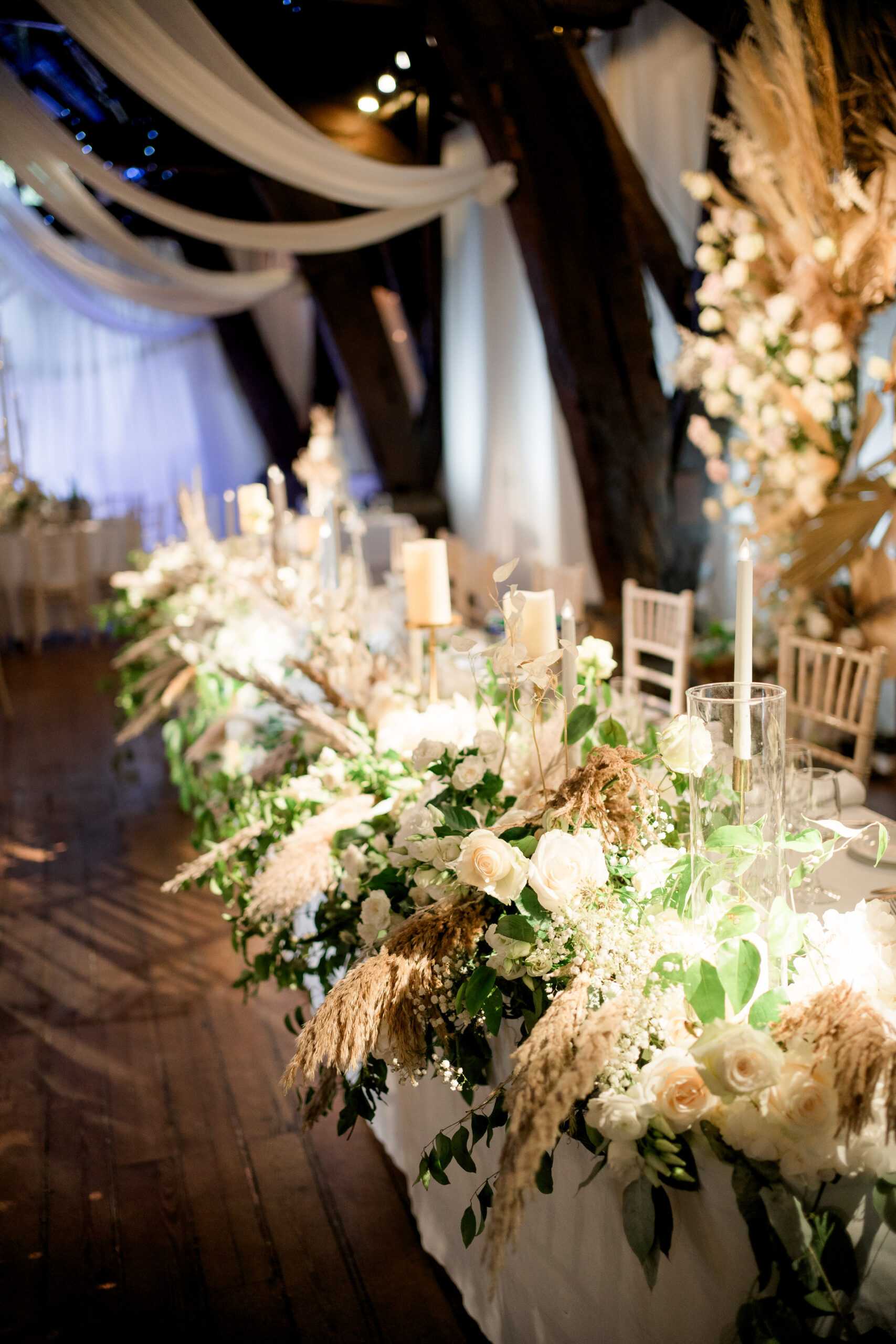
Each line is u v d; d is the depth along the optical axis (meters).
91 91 7.01
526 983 1.35
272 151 4.83
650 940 1.26
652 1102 1.16
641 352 5.52
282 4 6.02
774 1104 1.11
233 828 2.48
